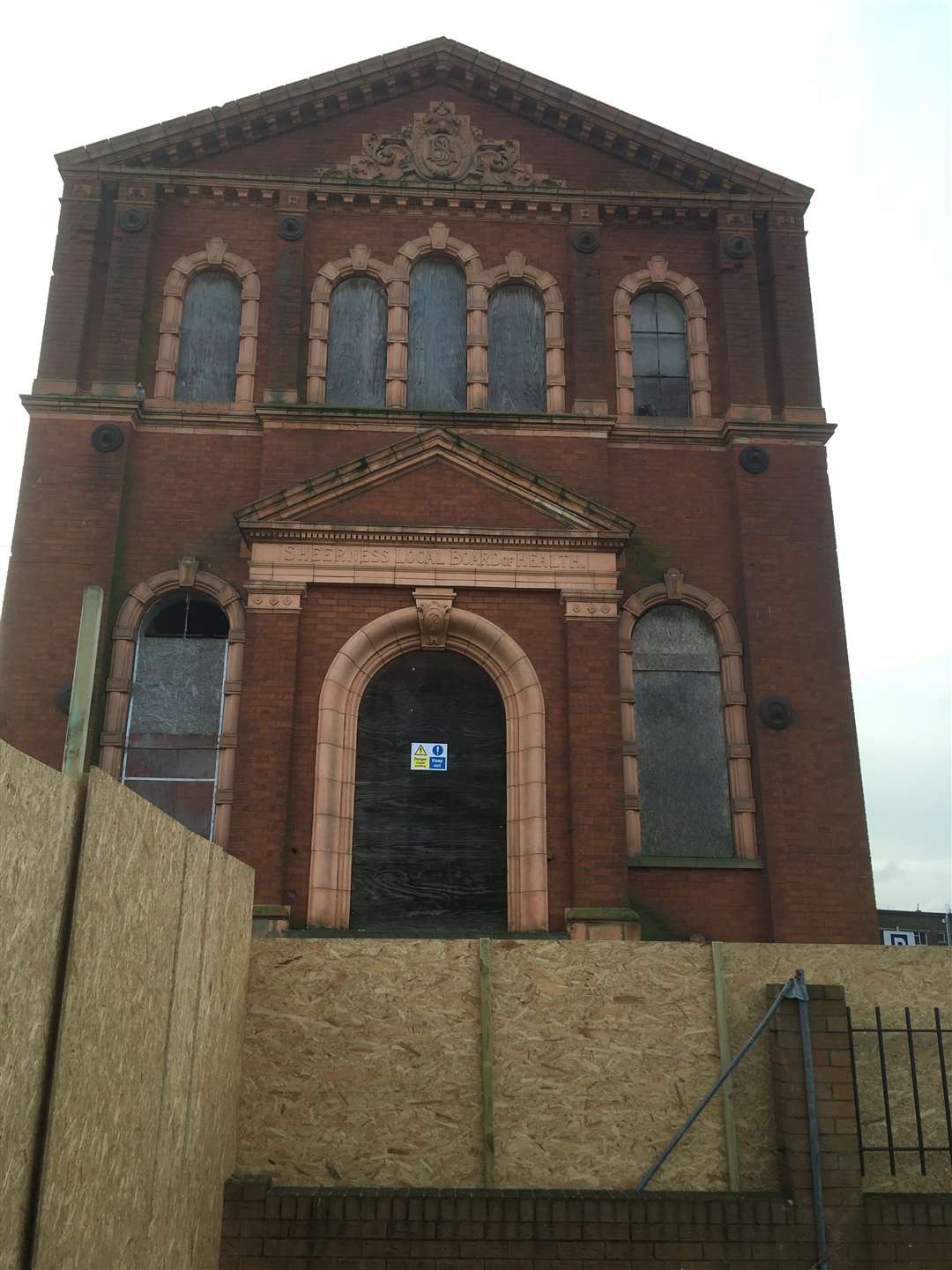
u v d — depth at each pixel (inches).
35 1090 165.8
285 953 308.7
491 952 309.7
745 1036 307.0
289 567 606.2
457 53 738.2
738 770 626.2
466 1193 285.6
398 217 719.1
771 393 705.6
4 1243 154.8
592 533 617.0
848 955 314.5
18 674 606.5
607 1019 306.3
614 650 604.4
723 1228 283.4
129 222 693.9
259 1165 293.4
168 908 229.8
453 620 606.9
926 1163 297.3
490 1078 299.6
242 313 692.1
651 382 708.7
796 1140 288.7
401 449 623.8
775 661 637.9
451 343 705.0
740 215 728.3
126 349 668.7
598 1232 282.8
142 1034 212.4
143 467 655.1
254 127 722.2
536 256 718.5
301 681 593.9
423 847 587.5
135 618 626.2
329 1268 278.4
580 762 585.0
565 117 737.0
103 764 599.8
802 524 664.4
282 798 569.3
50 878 170.7
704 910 600.4
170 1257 232.4
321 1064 300.8
